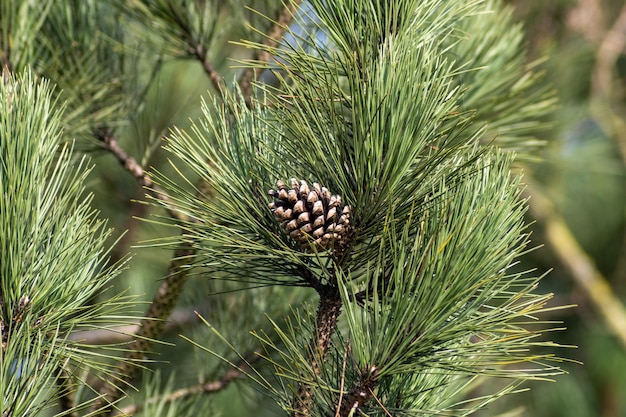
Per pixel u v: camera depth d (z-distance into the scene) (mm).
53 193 1285
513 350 1233
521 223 1259
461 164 1303
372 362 1238
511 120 1637
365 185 1271
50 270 1262
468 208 1246
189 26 1658
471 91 1617
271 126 1332
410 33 1300
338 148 1280
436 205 1260
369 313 1277
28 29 1549
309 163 1298
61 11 1606
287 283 1326
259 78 1621
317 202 1264
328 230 1267
